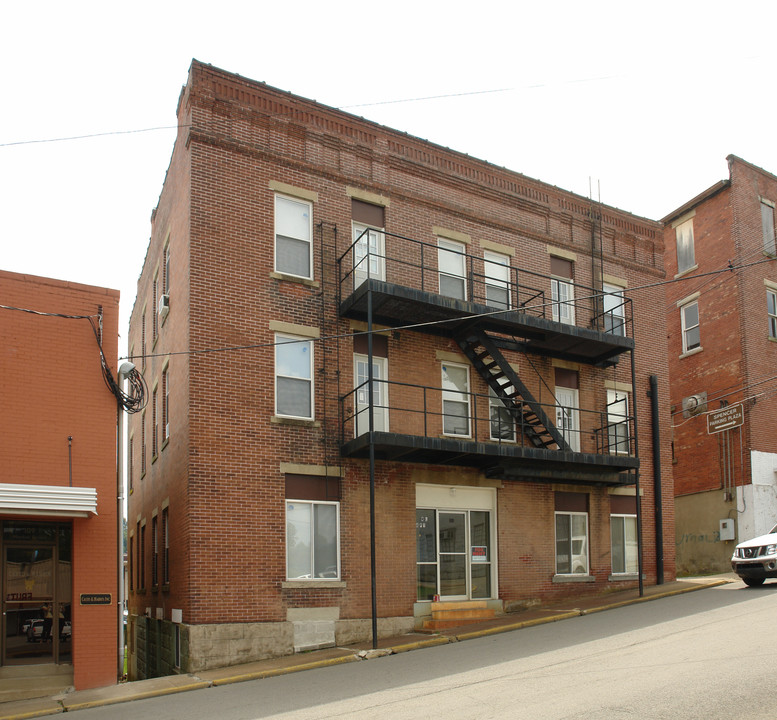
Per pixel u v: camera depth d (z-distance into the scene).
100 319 15.46
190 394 16.52
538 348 21.55
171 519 17.84
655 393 23.83
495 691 10.48
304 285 18.33
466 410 20.16
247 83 18.48
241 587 16.17
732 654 11.50
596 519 21.83
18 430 14.42
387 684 11.87
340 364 18.45
